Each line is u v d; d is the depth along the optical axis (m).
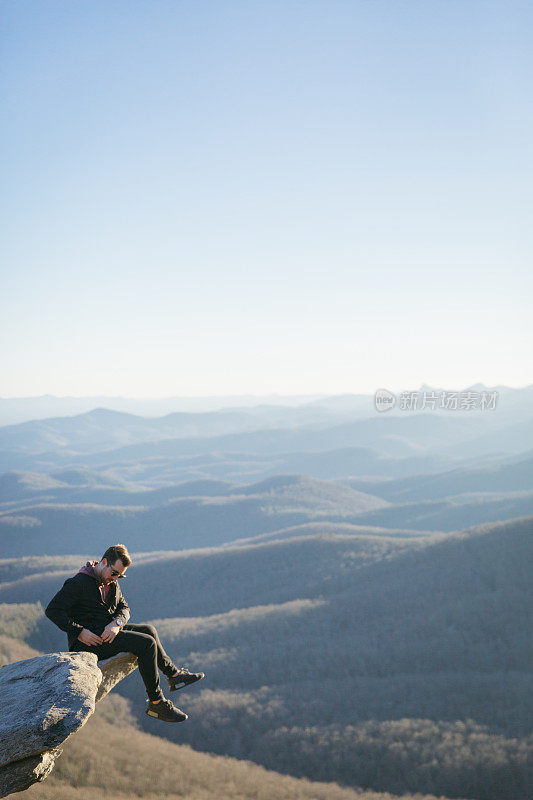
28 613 155.50
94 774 52.00
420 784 72.06
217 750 86.19
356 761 78.50
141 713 92.00
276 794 64.88
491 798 66.94
